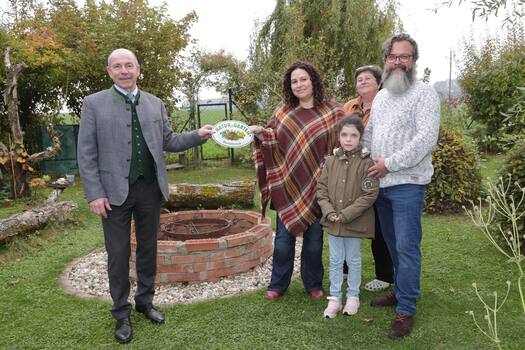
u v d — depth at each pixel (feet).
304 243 12.04
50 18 36.27
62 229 19.25
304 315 11.15
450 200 20.90
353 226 10.70
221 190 21.95
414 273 10.07
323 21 43.16
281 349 9.67
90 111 9.93
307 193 11.53
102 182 10.09
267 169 11.90
